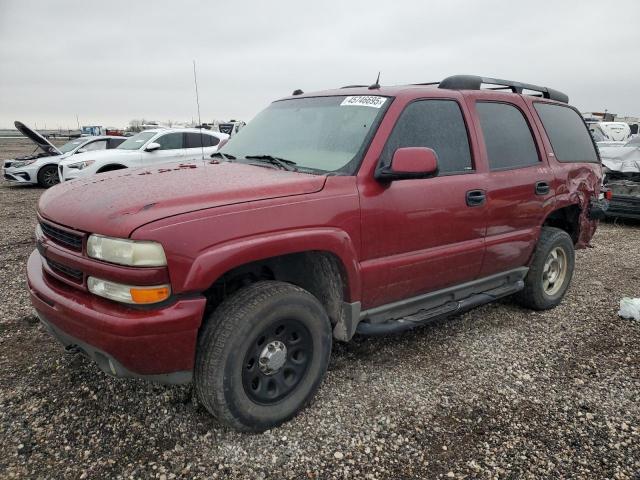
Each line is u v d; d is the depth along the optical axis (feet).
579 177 15.17
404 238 10.32
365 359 11.71
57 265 8.79
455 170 11.47
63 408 9.43
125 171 10.87
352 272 9.48
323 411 9.59
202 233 7.66
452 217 11.15
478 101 12.48
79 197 8.99
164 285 7.49
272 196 8.56
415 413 9.60
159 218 7.52
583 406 9.96
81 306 7.89
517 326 13.93
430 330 13.52
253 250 8.02
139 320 7.41
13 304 14.60
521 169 13.11
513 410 9.78
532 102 14.33
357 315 9.92
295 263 9.78
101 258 7.64
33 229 26.55
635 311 14.44
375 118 10.38
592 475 8.02
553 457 8.43
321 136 10.91
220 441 8.64
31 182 47.57
